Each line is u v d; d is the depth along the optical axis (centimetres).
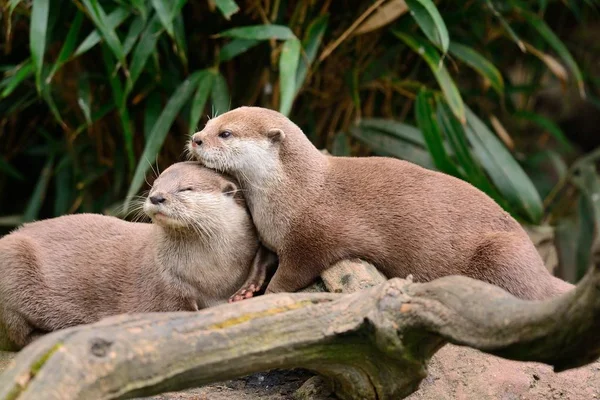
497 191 830
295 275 550
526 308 398
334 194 557
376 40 875
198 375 432
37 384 388
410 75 937
